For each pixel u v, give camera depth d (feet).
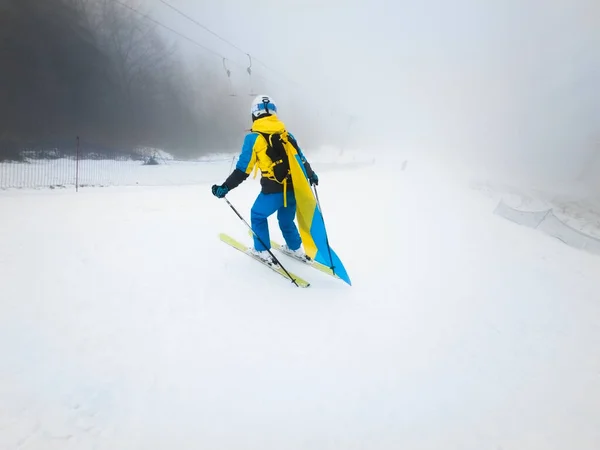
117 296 7.41
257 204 8.68
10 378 4.91
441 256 14.21
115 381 5.11
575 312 11.23
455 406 5.54
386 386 5.71
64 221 13.03
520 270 15.46
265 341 6.44
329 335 6.89
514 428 5.29
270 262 9.20
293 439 4.53
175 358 5.73
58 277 8.04
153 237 11.59
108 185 30.76
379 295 9.08
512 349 7.73
